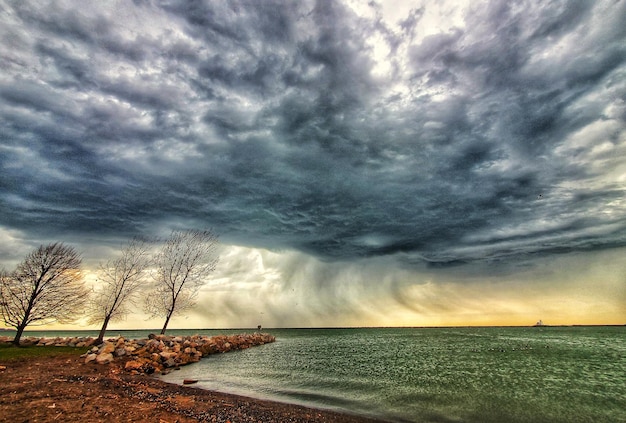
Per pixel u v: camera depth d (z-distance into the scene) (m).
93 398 15.12
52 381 18.09
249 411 15.52
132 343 33.69
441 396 20.94
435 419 15.89
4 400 13.63
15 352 27.56
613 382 26.08
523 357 43.84
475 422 15.64
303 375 28.69
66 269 35.97
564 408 18.45
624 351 50.16
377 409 17.50
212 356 41.50
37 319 33.91
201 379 24.91
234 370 30.39
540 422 15.95
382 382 25.83
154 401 15.86
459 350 54.47
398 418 15.78
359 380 26.52
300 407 17.12
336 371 31.42
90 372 22.41
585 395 21.53
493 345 64.44
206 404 16.20
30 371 20.80
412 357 44.56
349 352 51.75
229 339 55.00
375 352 52.09
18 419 11.45
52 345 35.69
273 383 24.69
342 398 19.98
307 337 109.00
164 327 44.62
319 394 21.02
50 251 35.38
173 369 29.70
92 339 37.91
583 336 98.44
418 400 19.78
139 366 26.27
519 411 17.70
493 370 32.75
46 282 34.56
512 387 24.09
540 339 84.38
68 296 35.94
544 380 27.08
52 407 13.09
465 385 24.80
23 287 33.38
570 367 34.62
